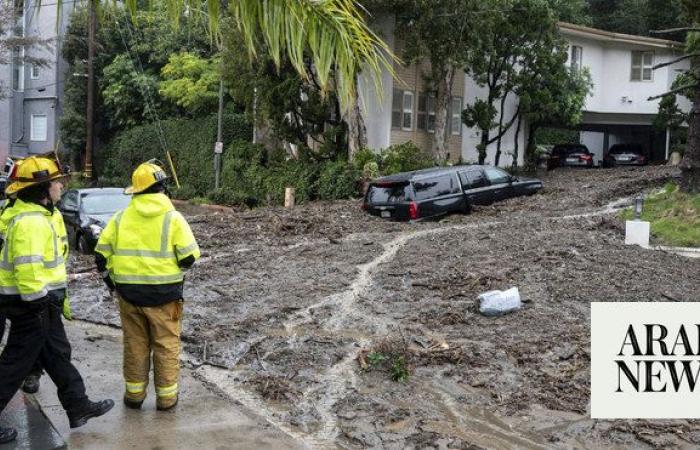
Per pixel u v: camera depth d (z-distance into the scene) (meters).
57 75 38.28
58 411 5.68
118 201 16.28
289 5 4.34
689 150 16.64
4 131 39.97
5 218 4.84
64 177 5.11
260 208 23.31
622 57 34.19
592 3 46.88
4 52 29.53
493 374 6.92
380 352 7.38
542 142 43.50
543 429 5.81
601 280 9.87
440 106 25.55
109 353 7.45
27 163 4.87
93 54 33.28
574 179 25.41
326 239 14.45
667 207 16.09
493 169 18.83
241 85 24.30
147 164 5.51
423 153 25.19
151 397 6.09
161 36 30.64
